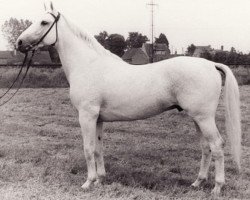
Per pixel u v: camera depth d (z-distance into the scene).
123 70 5.52
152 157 7.55
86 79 5.53
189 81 5.10
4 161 6.99
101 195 5.26
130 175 6.24
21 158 7.26
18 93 19.02
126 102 5.40
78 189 5.55
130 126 10.91
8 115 12.74
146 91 5.31
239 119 5.21
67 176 6.23
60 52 5.80
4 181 5.84
